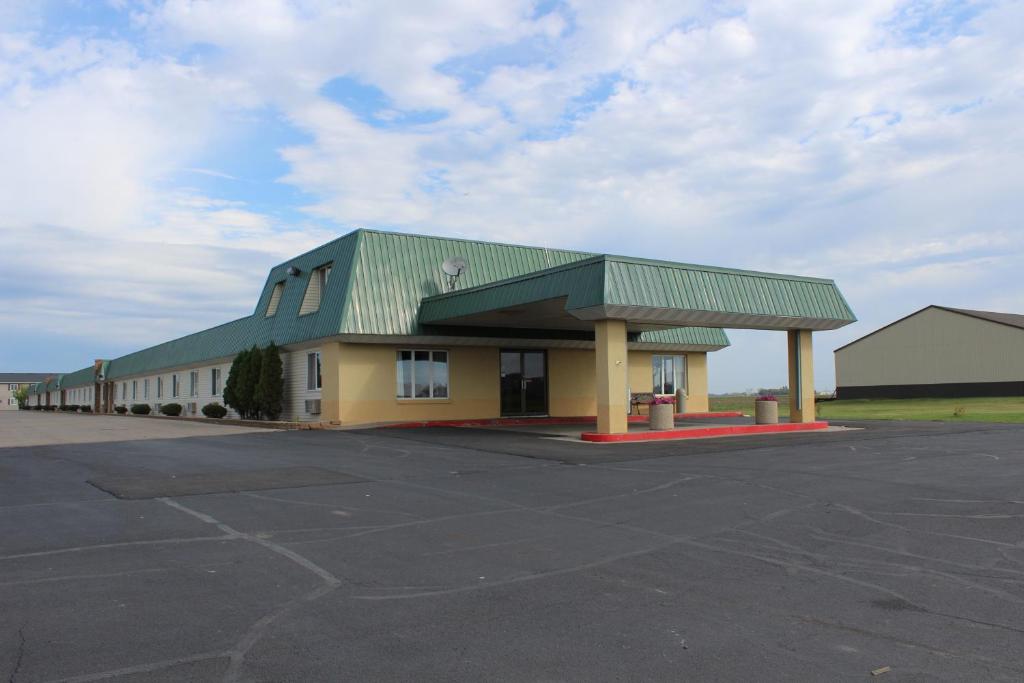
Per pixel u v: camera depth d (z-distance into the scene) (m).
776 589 6.10
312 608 5.54
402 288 24.05
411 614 5.43
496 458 14.60
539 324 25.00
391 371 24.17
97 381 59.50
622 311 18.22
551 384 27.69
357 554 7.10
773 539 7.83
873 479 11.91
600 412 18.69
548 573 6.53
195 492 10.37
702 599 5.83
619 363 18.81
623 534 8.02
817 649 4.79
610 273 17.73
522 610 5.54
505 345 26.39
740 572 6.59
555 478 11.93
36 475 12.02
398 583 6.19
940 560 7.01
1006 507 9.59
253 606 5.57
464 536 7.88
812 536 7.97
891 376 64.31
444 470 12.80
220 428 24.62
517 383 26.89
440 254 25.53
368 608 5.55
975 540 7.80
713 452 15.85
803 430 22.45
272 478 11.71
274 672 4.39
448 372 25.31
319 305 24.92
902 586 6.18
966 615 5.46
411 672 4.40
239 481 11.38
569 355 28.27
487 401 26.02
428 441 18.12
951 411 37.72
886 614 5.48
